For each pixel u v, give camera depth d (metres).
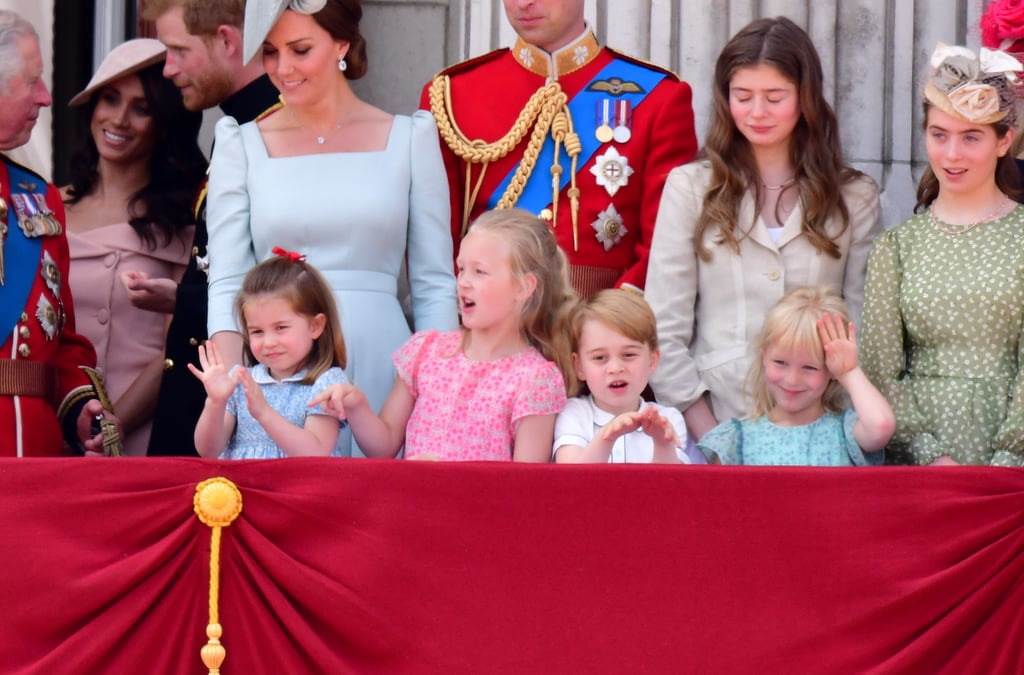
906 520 12.77
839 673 12.61
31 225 16.17
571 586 12.63
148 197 19.52
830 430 15.40
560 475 12.71
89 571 12.53
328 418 14.71
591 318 15.12
